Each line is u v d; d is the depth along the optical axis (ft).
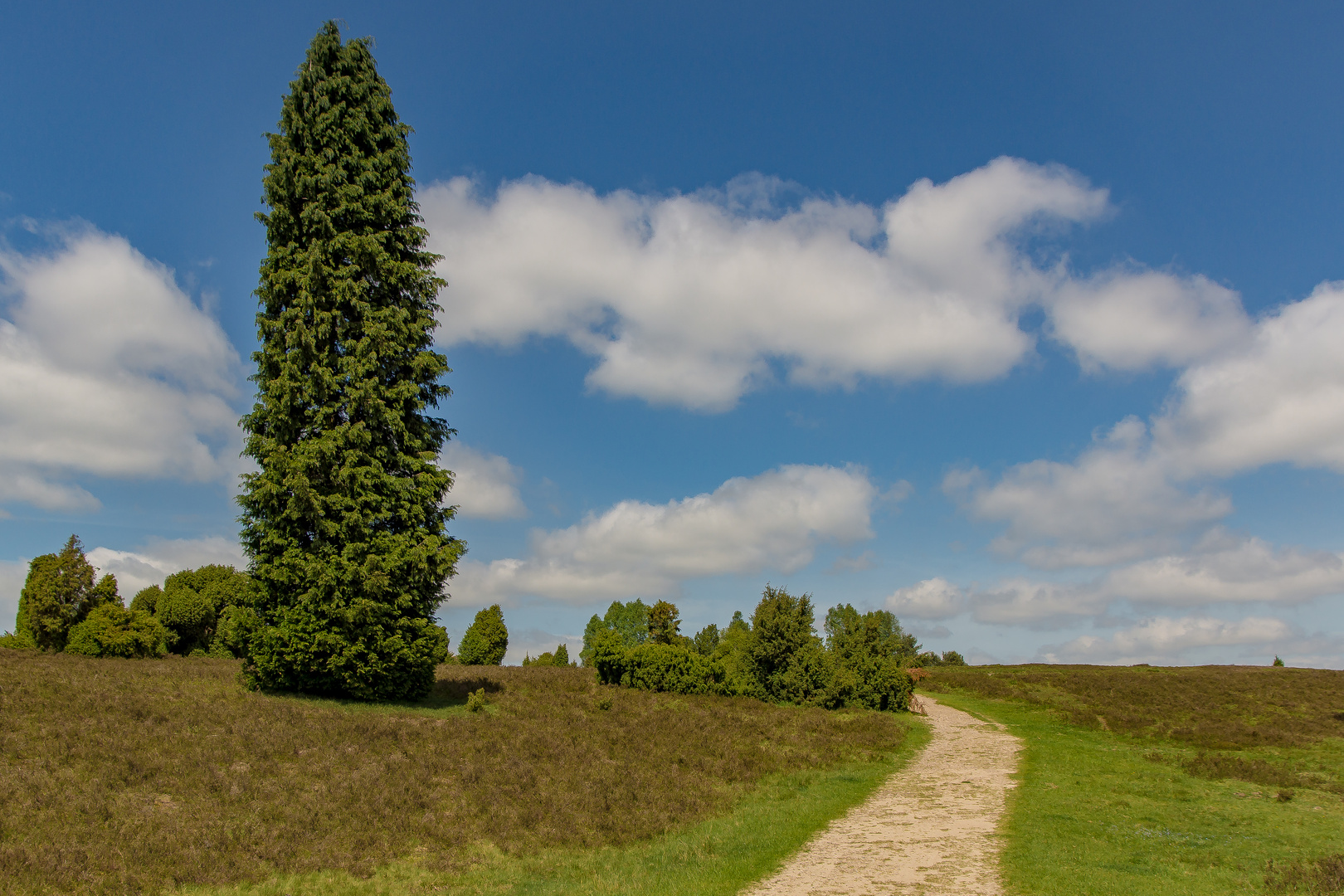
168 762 44.06
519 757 56.44
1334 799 52.49
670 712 87.10
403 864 36.83
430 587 75.97
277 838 36.76
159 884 31.12
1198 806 49.55
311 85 79.46
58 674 64.39
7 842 31.89
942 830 43.83
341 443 71.46
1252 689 139.13
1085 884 32.53
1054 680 155.43
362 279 77.56
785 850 40.50
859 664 115.03
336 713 60.90
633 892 33.76
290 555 68.49
